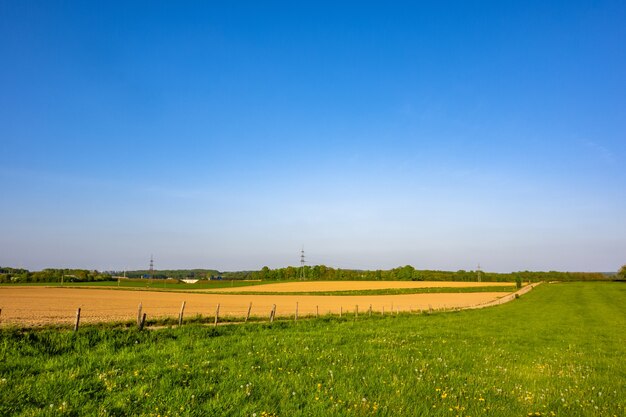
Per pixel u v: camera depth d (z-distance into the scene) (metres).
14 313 37.59
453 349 19.23
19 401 8.85
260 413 8.50
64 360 12.98
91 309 45.25
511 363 16.19
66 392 9.61
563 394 11.14
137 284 144.38
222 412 8.59
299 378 11.52
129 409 8.64
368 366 13.84
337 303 70.38
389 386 11.08
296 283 148.50
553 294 100.62
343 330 25.31
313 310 51.78
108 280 167.12
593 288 117.19
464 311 55.22
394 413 8.87
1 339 15.18
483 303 77.38
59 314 37.50
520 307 65.62
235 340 18.98
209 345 16.92
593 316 49.09
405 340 21.36
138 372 11.60
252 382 10.89
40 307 46.44
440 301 81.94
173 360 13.48
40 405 8.80
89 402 8.99
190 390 9.89
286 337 20.59
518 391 11.40
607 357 19.41
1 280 143.12
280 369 12.66
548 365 15.95
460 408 9.39
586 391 11.75
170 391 9.87
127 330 19.12
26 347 14.38
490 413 9.20
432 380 12.16
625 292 101.88
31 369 11.73
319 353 15.82
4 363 12.27
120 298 70.88
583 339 26.84
